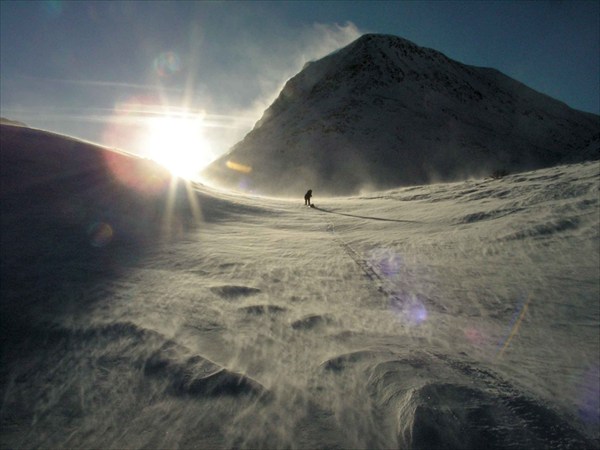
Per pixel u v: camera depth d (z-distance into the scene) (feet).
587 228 27.25
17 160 43.37
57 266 20.83
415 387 9.04
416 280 21.81
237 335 12.85
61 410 8.80
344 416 8.36
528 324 14.96
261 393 9.23
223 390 9.34
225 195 69.05
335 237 37.40
